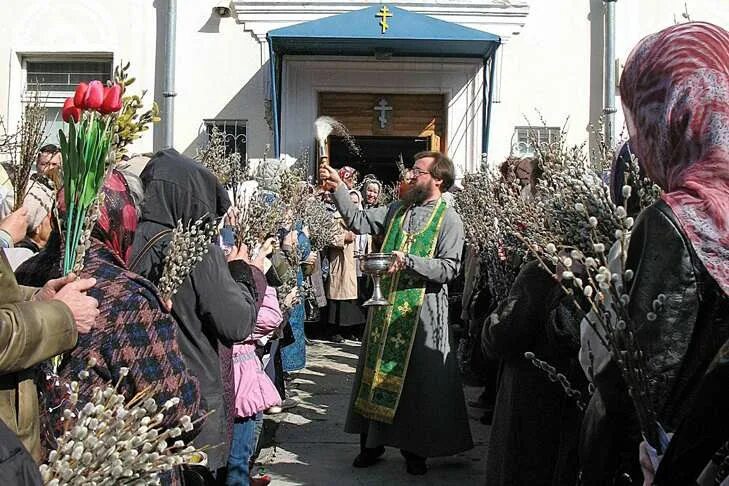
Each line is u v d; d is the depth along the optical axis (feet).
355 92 37.14
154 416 6.89
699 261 5.74
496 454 12.27
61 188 8.25
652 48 6.50
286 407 22.43
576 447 10.14
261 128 36.63
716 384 5.49
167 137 36.17
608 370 6.97
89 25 36.52
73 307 6.83
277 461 17.71
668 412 5.95
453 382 16.25
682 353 5.78
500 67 36.24
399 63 36.73
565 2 36.40
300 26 33.09
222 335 10.38
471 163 36.88
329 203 30.14
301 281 24.26
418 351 16.07
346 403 23.08
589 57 36.37
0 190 14.52
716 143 5.97
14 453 5.50
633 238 6.13
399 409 16.10
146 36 36.55
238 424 13.28
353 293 31.78
